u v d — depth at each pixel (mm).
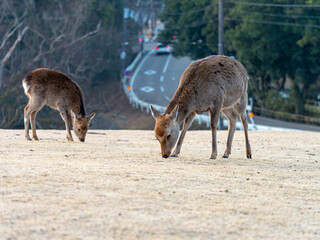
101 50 69312
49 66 49000
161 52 99188
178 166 11234
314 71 60375
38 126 43062
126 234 6281
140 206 7500
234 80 13320
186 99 12422
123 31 84750
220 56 13508
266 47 58219
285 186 10078
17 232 6043
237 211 7812
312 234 7125
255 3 57156
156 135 12016
